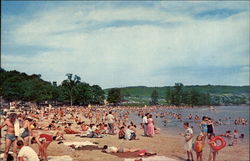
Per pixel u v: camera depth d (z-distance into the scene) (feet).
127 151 58.80
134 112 348.79
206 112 366.63
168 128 139.44
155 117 255.50
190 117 235.61
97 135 82.02
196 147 51.49
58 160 48.47
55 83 416.46
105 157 52.60
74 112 241.96
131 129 83.97
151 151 62.54
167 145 71.51
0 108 206.18
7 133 44.83
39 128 95.55
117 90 533.55
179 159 55.21
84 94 428.15
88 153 56.03
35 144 56.65
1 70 424.46
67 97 415.03
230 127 161.38
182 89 591.37
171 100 591.78
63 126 105.81
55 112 192.95
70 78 422.82
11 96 361.71
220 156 61.87
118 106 497.87
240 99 586.45
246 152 66.23
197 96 588.09
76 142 68.74
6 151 44.55
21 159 40.81
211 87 620.90
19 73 453.17
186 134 53.78
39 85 369.50
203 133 58.29
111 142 73.87
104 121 155.94
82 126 95.30
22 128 46.93
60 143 66.18
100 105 477.77
